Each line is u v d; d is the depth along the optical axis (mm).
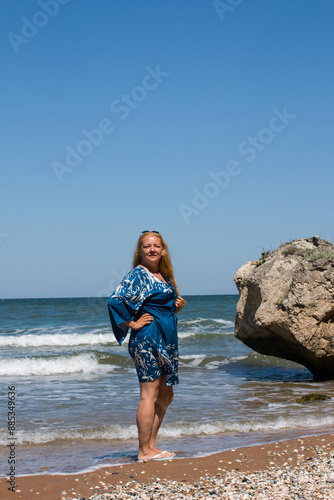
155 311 4398
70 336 19703
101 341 19719
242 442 5293
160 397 4648
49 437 5645
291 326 9055
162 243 4684
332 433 5492
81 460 4738
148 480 4035
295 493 3613
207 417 6648
